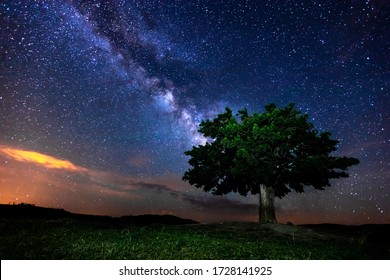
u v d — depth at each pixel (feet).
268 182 67.62
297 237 52.16
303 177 66.85
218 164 67.46
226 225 59.98
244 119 64.85
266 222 65.92
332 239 54.19
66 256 27.55
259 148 58.34
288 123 60.95
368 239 53.26
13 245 29.37
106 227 46.16
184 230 49.49
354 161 59.98
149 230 46.06
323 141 64.39
